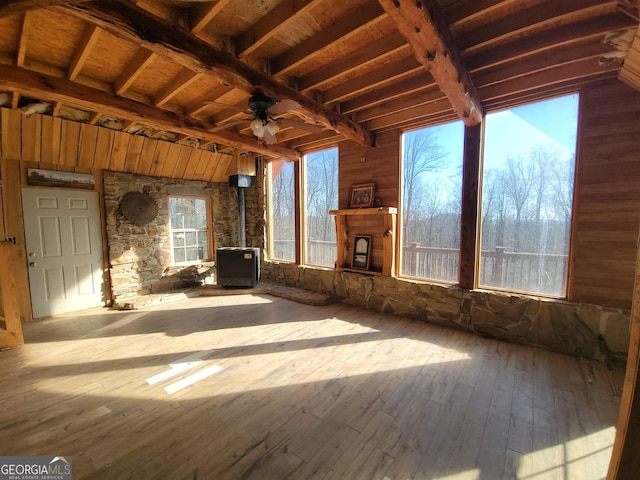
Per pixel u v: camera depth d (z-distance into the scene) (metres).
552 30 2.25
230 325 3.73
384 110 3.61
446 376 2.48
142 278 5.03
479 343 3.13
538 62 2.59
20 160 3.83
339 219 4.61
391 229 4.01
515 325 3.12
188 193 5.63
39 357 2.88
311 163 5.34
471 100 2.77
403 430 1.86
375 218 4.32
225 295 5.22
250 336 3.37
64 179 4.20
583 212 2.76
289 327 3.64
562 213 2.95
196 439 1.80
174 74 3.03
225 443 1.76
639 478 0.97
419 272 4.01
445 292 3.57
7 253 3.07
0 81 2.58
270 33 2.15
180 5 2.07
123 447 1.73
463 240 3.46
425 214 3.90
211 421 1.96
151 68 2.92
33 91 2.78
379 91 3.28
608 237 2.66
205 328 3.63
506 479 1.51
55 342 3.24
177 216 5.61
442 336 3.32
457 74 2.31
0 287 3.05
